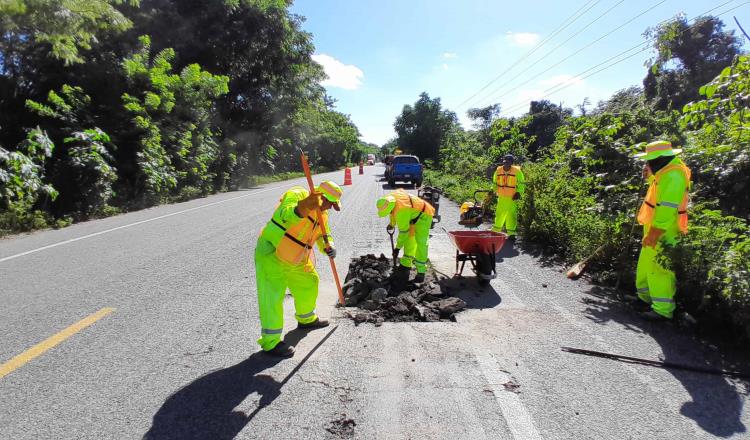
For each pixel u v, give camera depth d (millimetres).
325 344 3865
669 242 4316
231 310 4711
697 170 5855
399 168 21547
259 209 13148
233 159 20828
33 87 13469
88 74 13977
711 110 6340
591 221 6594
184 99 17141
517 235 8750
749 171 5379
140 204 13742
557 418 2783
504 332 4098
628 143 7215
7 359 3578
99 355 3660
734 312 3822
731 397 3039
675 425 2727
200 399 3012
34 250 7613
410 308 4605
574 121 9055
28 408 2898
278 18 22219
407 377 3281
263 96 24641
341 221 10664
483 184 14062
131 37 16078
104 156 12758
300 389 3137
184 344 3879
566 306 4801
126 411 2877
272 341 3623
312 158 45031
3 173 9609
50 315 4547
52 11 10023
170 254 7277
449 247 7789
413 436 2607
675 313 4461
